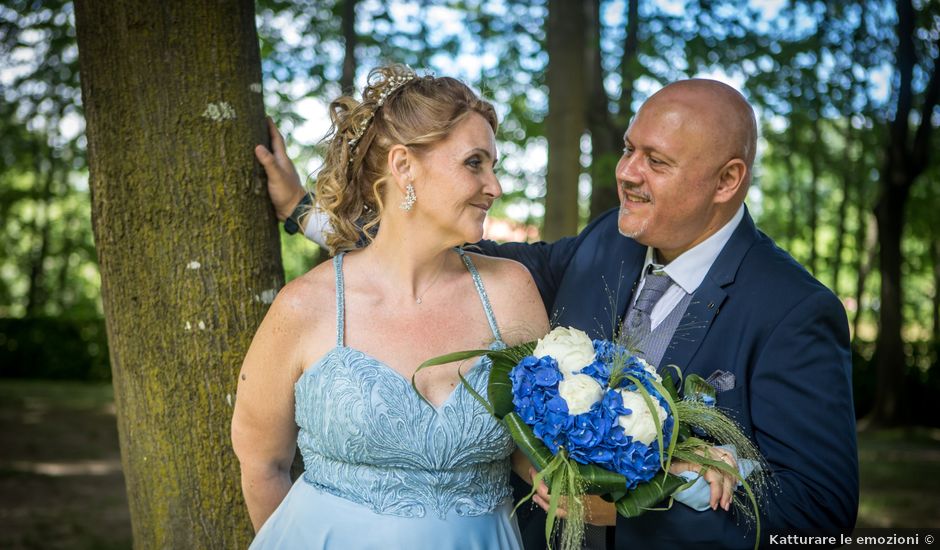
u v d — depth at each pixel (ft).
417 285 7.44
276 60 23.29
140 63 8.13
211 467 8.34
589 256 9.27
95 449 31.09
